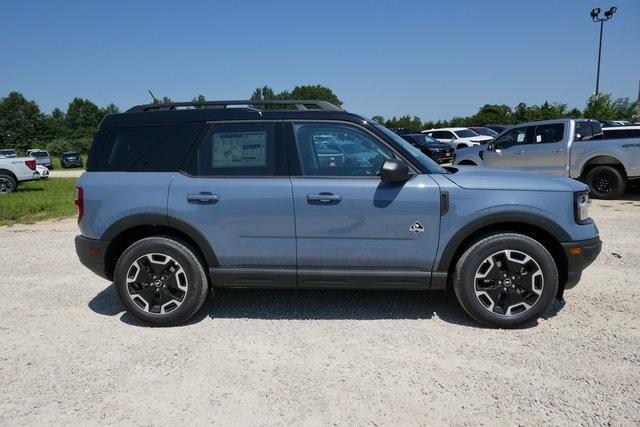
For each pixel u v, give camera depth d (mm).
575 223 3922
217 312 4508
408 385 3193
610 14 31453
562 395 3041
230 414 2928
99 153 4289
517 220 3871
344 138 4090
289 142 4109
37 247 7441
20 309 4703
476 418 2836
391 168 3768
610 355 3533
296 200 3996
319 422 2828
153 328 4199
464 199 3900
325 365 3479
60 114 125812
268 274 4125
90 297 5039
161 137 4230
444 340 3832
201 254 4254
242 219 4055
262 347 3779
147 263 4184
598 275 5395
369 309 4516
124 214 4129
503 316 3965
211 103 4422
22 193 15594
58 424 2865
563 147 11141
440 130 26406
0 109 94875
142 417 2916
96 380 3344
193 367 3490
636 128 10570
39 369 3512
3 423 2879
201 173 4152
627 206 9922
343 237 3998
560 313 4328
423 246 3967
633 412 2854
